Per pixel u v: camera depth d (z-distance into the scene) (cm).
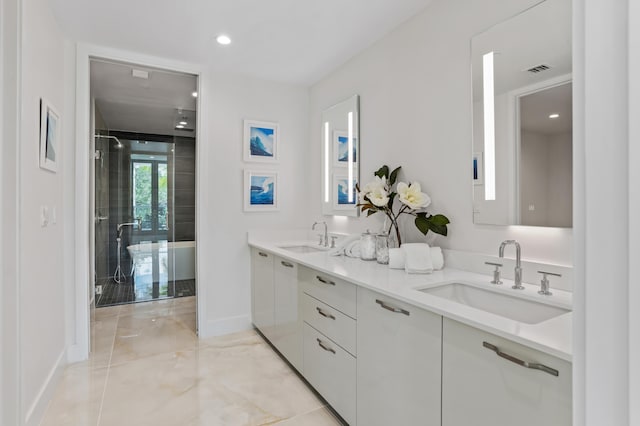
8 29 153
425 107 209
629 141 28
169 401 205
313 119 339
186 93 350
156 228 436
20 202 154
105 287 430
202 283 302
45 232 203
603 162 31
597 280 32
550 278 147
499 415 106
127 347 281
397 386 146
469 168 182
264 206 325
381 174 234
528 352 98
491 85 171
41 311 194
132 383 225
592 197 32
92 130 343
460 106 187
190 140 439
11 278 151
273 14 218
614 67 30
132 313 364
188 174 439
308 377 218
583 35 33
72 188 255
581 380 34
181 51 269
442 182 198
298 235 341
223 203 309
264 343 290
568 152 141
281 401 206
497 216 168
